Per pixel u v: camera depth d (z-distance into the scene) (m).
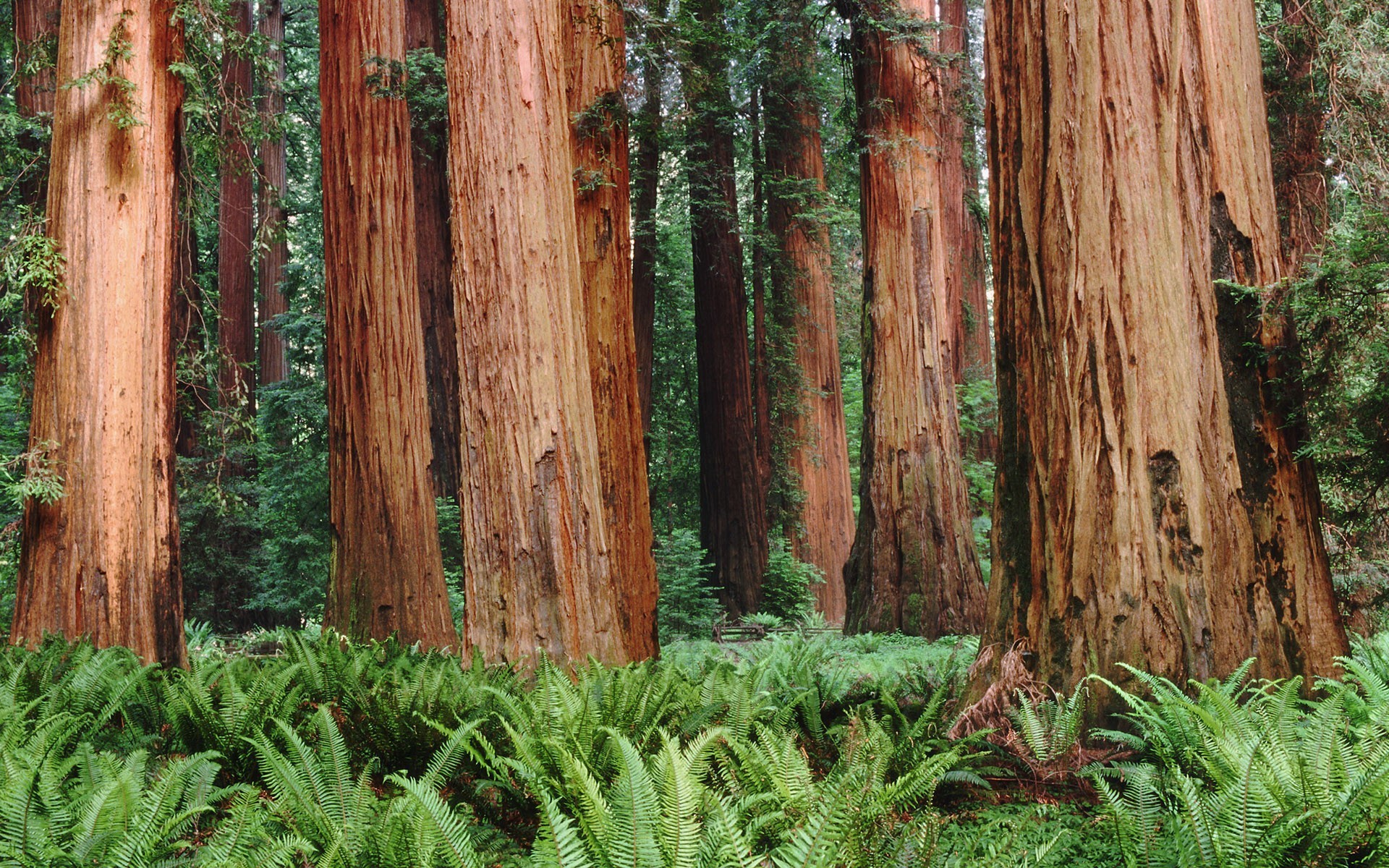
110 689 6.26
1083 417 5.64
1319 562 5.55
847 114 15.70
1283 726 4.38
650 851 3.16
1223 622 5.32
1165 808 4.00
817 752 5.58
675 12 13.72
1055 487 5.74
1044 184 5.91
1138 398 5.52
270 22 24.48
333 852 3.42
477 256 7.68
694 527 24.42
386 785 5.34
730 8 16.73
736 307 19.05
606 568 7.66
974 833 4.19
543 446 7.45
